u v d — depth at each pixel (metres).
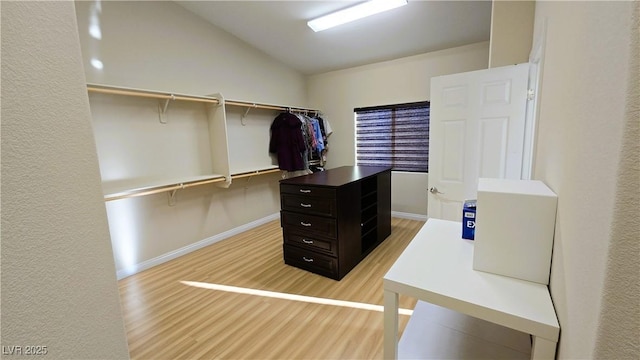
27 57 0.41
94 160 0.50
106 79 2.42
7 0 0.39
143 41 2.67
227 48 3.47
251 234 3.74
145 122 2.72
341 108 4.51
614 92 0.46
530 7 1.93
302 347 1.69
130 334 1.83
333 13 2.90
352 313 2.00
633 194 0.39
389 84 4.02
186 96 2.74
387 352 1.06
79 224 0.48
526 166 1.98
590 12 0.61
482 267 1.04
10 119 0.40
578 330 0.59
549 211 0.90
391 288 1.00
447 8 2.72
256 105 3.55
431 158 2.44
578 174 0.66
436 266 1.09
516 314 0.81
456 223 1.56
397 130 4.08
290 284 2.42
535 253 0.94
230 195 3.65
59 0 0.45
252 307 2.10
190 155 3.13
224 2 2.86
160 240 2.92
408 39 3.35
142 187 2.47
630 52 0.38
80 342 0.49
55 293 0.45
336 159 4.69
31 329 0.43
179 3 2.92
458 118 2.26
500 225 0.98
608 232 0.44
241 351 1.67
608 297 0.42
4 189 0.39
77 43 0.48
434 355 1.12
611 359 0.42
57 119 0.45
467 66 3.43
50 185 0.44
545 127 1.21
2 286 0.40
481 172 2.20
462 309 0.88
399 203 4.20
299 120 3.96
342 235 2.47
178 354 1.66
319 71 4.57
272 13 3.00
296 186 2.57
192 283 2.48
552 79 1.08
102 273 0.52
